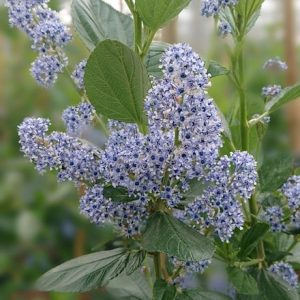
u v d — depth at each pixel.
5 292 0.61
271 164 0.35
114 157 0.27
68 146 0.29
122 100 0.29
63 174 0.29
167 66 0.26
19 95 0.74
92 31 0.32
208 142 0.27
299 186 0.33
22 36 0.72
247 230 0.32
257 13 0.34
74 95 0.65
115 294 0.35
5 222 0.64
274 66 0.37
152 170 0.27
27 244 0.63
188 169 0.27
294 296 0.33
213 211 0.28
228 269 0.32
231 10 0.32
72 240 0.63
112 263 0.30
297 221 0.33
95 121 0.32
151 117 0.27
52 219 0.63
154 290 0.30
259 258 0.34
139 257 0.30
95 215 0.29
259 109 0.38
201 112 0.26
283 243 0.37
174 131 0.27
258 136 0.35
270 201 0.34
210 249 0.27
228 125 0.35
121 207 0.29
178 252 0.26
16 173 0.67
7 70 0.75
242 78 0.34
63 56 0.32
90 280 0.29
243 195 0.28
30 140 0.29
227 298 0.31
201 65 0.26
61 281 0.29
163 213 0.29
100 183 0.29
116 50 0.27
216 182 0.28
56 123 0.57
